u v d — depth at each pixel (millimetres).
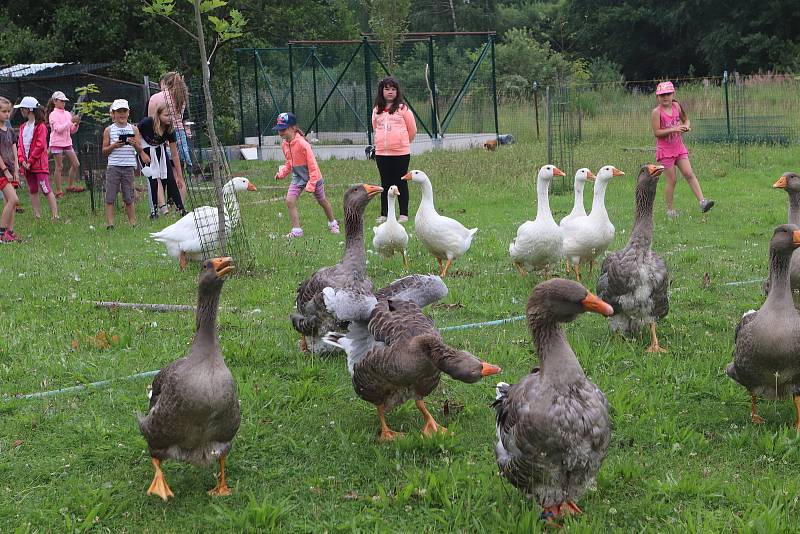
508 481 5191
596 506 5211
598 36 55438
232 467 5902
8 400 6926
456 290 9883
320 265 11586
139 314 9344
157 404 5203
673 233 13398
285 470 5863
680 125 14477
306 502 5438
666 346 8062
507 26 63562
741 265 11008
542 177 10078
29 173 16125
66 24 31797
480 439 6246
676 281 10234
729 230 13445
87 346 8258
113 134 15141
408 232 13859
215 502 5414
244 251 11398
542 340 4781
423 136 28859
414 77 29594
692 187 14680
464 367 5363
